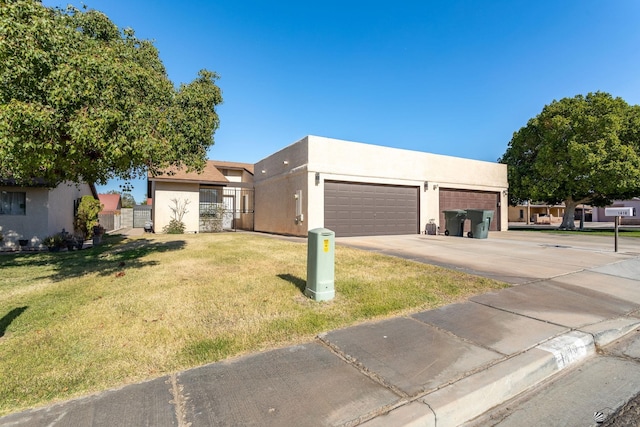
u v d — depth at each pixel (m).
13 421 2.16
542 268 7.26
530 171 22.14
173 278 6.14
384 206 15.45
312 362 3.00
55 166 6.07
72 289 5.45
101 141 4.98
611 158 17.75
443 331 3.76
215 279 6.02
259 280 5.93
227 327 3.76
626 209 9.54
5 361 2.96
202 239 13.57
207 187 21.11
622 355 3.57
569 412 2.57
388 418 2.25
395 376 2.78
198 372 2.81
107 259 8.79
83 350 3.18
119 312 4.24
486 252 9.53
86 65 4.95
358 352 3.21
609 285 5.98
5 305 4.59
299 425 2.16
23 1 4.67
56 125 4.82
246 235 15.87
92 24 7.64
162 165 7.61
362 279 5.96
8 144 4.38
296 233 14.51
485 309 4.54
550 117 20.66
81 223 14.21
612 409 2.59
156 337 3.47
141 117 5.62
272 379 2.71
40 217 12.48
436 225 16.72
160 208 18.33
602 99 18.62
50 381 2.64
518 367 2.94
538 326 3.97
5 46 4.41
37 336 3.50
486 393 2.63
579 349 3.48
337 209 14.23
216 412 2.28
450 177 17.58
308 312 4.25
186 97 8.43
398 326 3.88
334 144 14.10
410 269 6.87
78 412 2.27
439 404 2.40
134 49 8.11
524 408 2.64
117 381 2.66
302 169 13.88
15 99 4.71
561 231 20.69
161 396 2.46
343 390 2.56
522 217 48.62
